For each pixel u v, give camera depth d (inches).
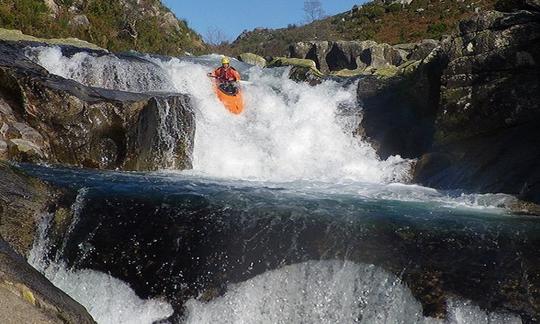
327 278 232.8
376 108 547.2
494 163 369.7
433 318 218.5
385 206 295.4
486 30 413.7
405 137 491.2
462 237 246.7
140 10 1270.9
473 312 218.1
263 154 490.3
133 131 392.5
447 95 428.1
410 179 436.5
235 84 563.2
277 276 236.1
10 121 357.4
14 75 368.2
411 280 225.8
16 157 338.6
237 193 297.3
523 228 260.4
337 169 479.5
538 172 330.6
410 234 247.8
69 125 369.7
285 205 276.4
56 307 165.3
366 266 231.6
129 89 539.2
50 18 918.4
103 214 260.2
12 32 723.4
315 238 244.2
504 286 222.1
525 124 384.2
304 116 557.0
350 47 1019.9
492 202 318.3
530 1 391.2
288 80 669.3
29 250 246.4
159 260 245.9
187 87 577.6
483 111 405.4
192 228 252.7
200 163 465.1
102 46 1015.6
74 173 318.7
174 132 430.3
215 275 239.6
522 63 386.6
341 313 228.2
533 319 214.7
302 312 230.2
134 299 241.0
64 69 517.0
